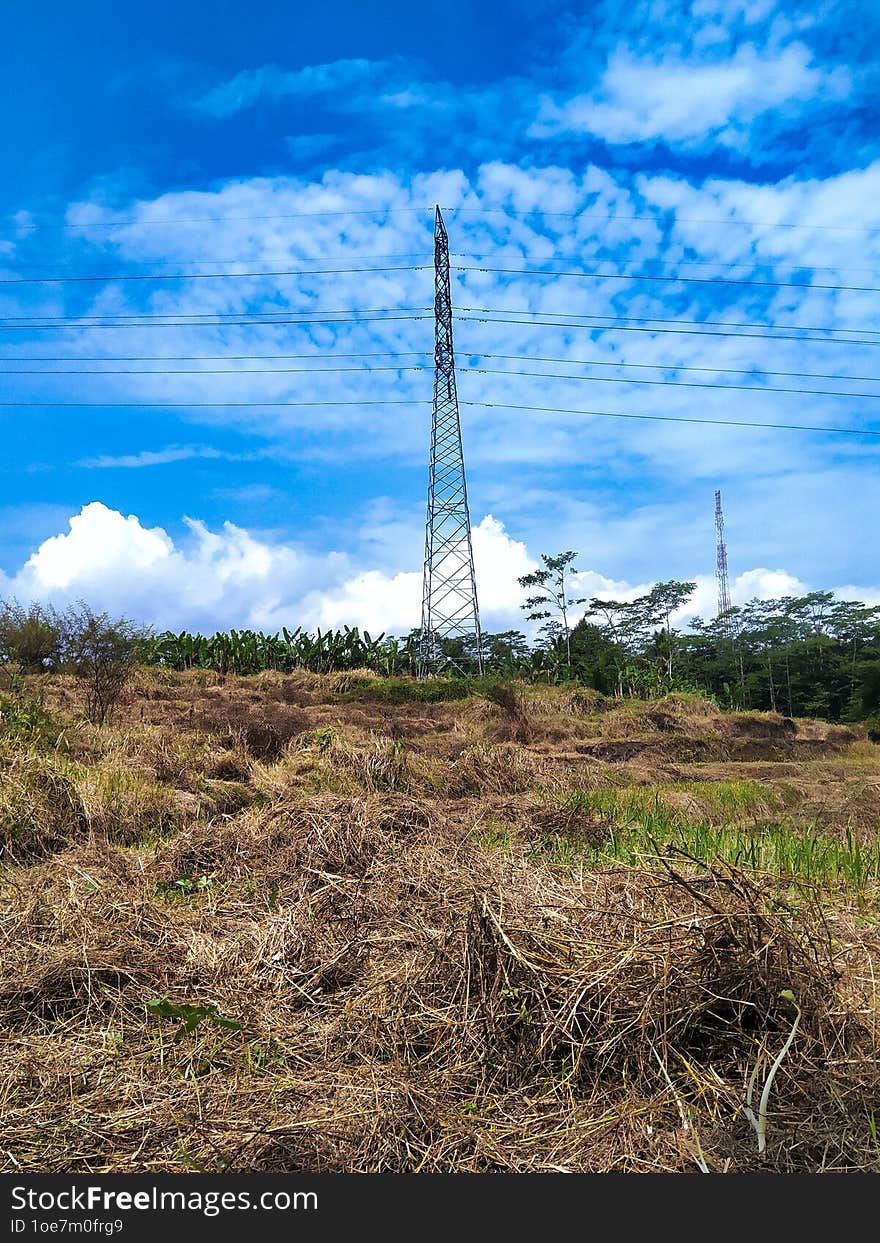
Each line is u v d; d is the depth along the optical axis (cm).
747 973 244
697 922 257
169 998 291
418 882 381
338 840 472
